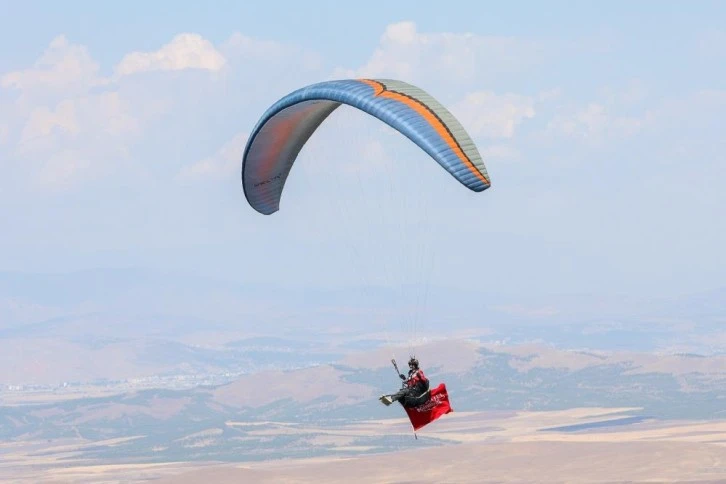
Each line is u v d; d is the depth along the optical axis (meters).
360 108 130.62
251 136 140.25
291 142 148.75
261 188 151.50
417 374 123.31
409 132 125.56
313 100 135.38
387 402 121.44
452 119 128.62
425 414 123.06
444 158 122.62
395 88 134.25
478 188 121.12
